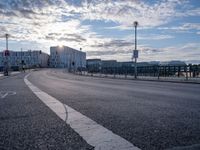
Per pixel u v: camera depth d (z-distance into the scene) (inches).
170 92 464.1
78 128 169.0
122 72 1670.8
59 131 162.4
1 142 140.9
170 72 1218.0
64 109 255.4
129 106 272.5
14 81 1002.1
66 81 992.2
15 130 167.6
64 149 125.9
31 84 769.6
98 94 423.8
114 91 490.0
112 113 227.0
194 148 123.2
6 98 370.0
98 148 125.3
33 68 4909.0
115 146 128.1
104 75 1839.3
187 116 209.5
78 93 446.0
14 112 240.5
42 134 156.0
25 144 136.4
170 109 248.8
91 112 233.9
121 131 159.3
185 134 150.9
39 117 213.2
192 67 1085.8
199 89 552.4
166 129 163.8
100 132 157.2
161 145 129.3
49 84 767.1
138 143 133.0
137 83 837.2
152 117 205.9
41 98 365.7
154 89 547.5
